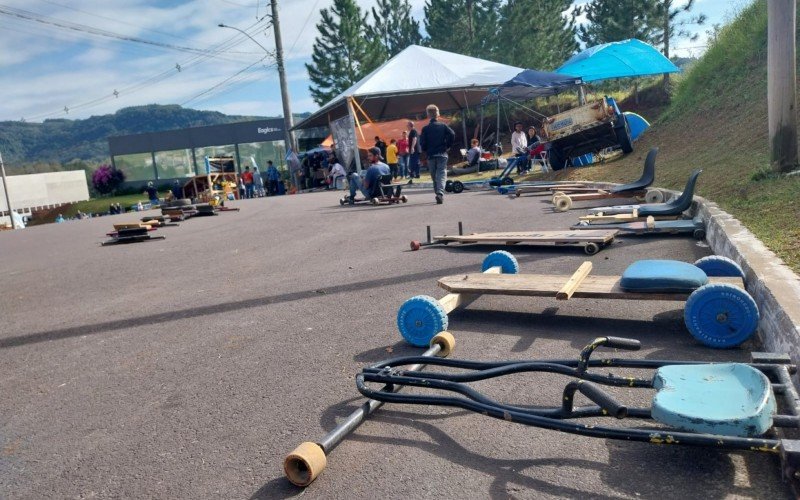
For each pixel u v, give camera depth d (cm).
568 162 1778
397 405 319
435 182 1429
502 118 3762
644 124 1873
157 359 432
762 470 234
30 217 5881
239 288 652
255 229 1272
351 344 427
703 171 1038
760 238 511
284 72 3506
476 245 794
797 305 325
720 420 215
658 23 3162
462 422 295
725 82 1458
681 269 404
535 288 425
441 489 238
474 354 385
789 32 766
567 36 4900
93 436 314
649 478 235
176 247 1078
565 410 255
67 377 411
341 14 5525
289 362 400
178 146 5519
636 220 809
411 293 562
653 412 230
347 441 283
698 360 345
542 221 960
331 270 706
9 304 688
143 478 267
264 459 274
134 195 5584
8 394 389
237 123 5362
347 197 1727
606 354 367
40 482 272
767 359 285
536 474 244
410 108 3544
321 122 3566
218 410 332
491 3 4622
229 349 440
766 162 852
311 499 239
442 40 4891
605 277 451
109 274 838
